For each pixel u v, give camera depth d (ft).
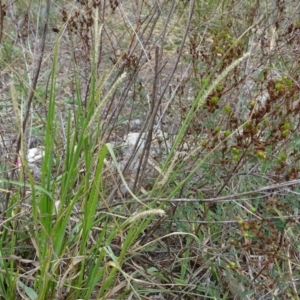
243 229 6.90
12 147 8.59
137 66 8.46
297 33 9.80
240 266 7.77
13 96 5.89
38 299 6.28
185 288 7.53
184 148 9.16
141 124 10.33
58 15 15.44
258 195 8.50
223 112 8.72
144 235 7.80
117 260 6.38
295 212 7.85
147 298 7.32
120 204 7.97
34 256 7.54
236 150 7.27
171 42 14.25
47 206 6.49
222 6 12.17
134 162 9.02
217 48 8.91
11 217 6.69
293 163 8.29
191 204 8.04
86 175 6.41
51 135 6.42
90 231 7.14
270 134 7.66
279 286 7.09
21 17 14.53
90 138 6.81
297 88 8.17
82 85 11.71
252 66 10.21
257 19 11.91
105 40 13.83
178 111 9.80
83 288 6.45
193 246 8.05
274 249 7.02
